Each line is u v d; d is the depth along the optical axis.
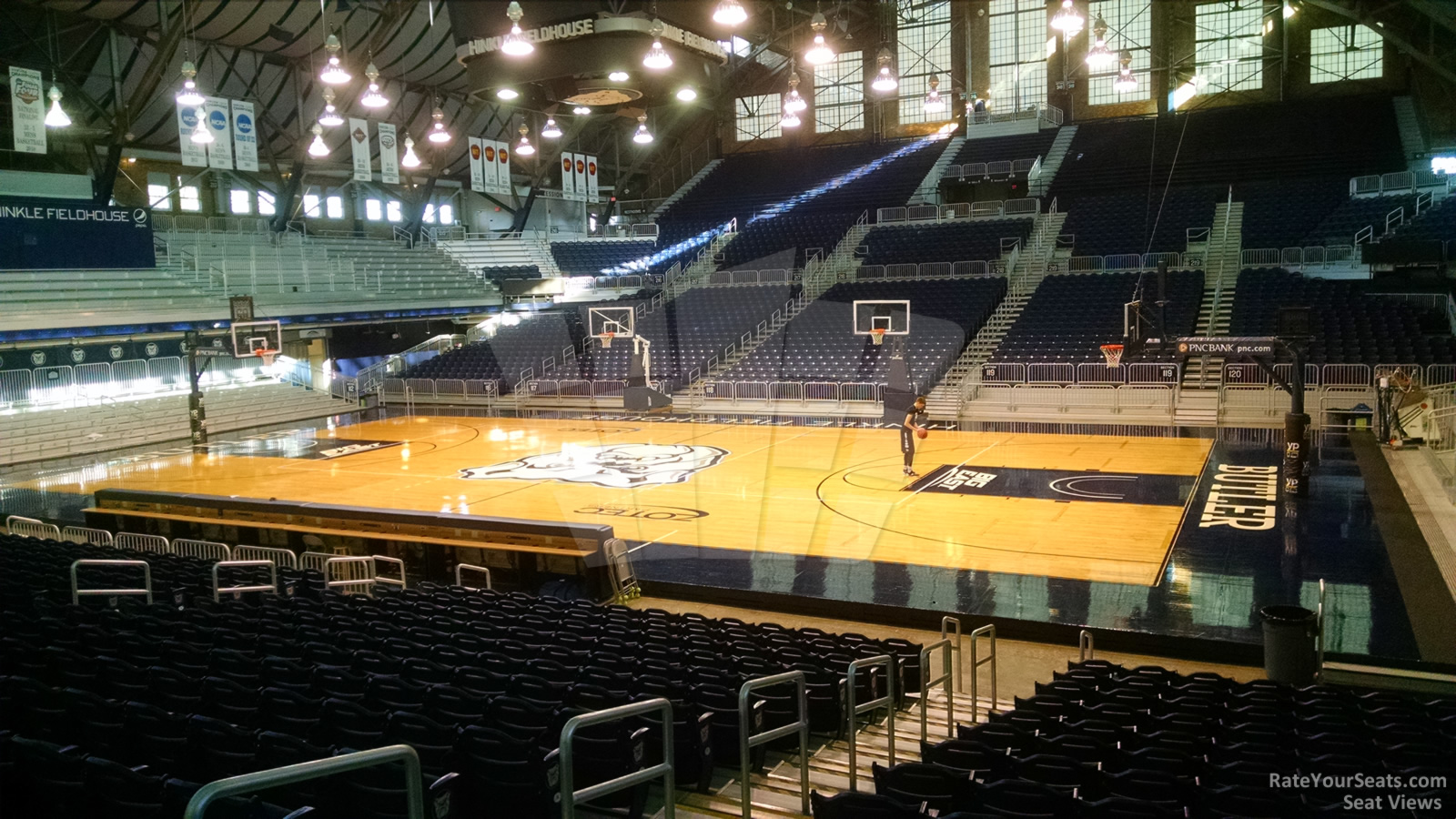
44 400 27.34
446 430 29.45
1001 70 44.22
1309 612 10.13
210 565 13.02
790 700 7.86
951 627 12.48
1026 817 4.90
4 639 7.79
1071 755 6.37
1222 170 38.22
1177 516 16.84
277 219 36.12
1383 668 10.33
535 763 5.44
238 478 22.34
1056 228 37.31
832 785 7.04
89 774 4.63
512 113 40.75
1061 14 20.16
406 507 18.97
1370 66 39.22
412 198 41.50
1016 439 24.95
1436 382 23.61
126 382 29.58
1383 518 16.08
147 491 17.28
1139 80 42.44
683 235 43.91
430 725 5.81
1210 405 26.02
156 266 30.59
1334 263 30.69
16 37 27.44
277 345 28.95
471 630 9.64
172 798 4.51
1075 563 14.43
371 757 3.48
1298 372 17.58
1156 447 23.08
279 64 33.09
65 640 8.27
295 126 34.91
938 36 45.06
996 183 41.34
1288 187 35.81
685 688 7.47
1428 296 27.73
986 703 9.98
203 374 31.97
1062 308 31.62
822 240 40.03
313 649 8.20
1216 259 33.12
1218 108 41.12
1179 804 5.41
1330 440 23.00
